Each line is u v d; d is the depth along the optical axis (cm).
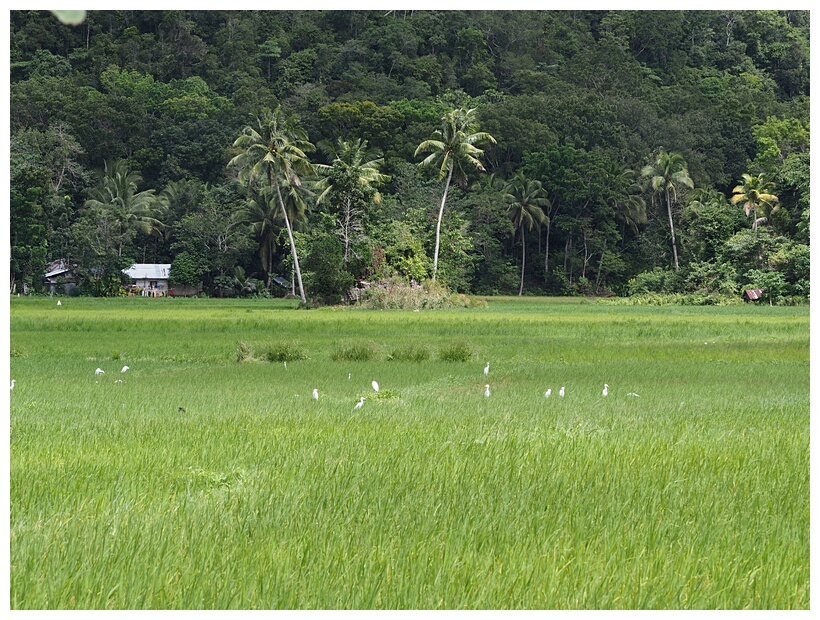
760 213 11594
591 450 1557
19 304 9950
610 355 4106
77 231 13225
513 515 1138
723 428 1892
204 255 14400
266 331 5559
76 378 3125
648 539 1045
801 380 3061
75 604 843
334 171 10369
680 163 14075
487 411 2191
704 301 10569
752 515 1157
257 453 1536
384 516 1120
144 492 1245
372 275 9806
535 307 9719
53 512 1123
